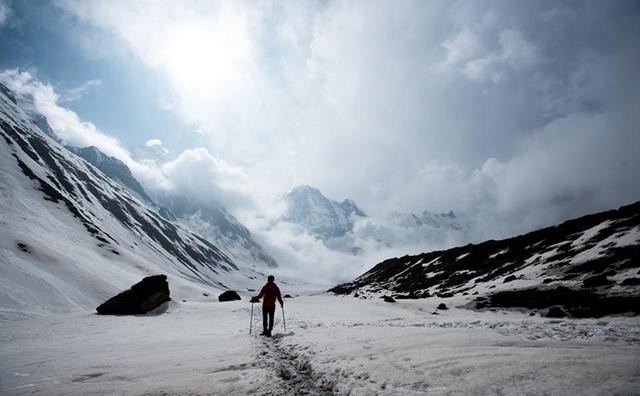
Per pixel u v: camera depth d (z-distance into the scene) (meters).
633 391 3.96
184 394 5.43
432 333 9.30
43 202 141.75
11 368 8.57
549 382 4.53
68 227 133.38
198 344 11.45
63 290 69.00
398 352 7.30
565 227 60.06
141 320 24.80
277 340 11.50
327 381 6.02
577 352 5.85
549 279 34.78
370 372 6.05
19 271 66.62
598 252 37.88
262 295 13.73
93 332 18.45
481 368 5.47
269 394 5.44
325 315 26.47
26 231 99.94
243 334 14.27
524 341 7.71
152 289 31.02
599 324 11.08
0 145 164.75
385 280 105.12
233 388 5.71
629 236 38.03
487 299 34.84
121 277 99.50
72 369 7.86
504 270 54.38
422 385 5.11
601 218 54.50
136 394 5.49
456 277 66.94
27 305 56.09
